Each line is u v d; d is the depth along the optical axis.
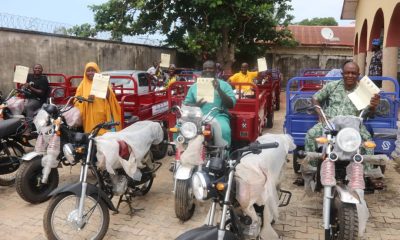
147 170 4.91
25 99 7.21
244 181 3.02
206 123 4.19
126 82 10.20
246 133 5.58
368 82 3.70
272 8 15.48
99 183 4.07
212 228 2.81
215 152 4.27
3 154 5.35
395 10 9.47
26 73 6.91
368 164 3.90
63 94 8.24
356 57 18.31
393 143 4.73
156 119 7.58
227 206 2.84
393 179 5.73
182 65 19.73
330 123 3.63
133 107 6.84
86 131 5.52
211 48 15.23
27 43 10.53
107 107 5.60
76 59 12.45
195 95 4.88
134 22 16.25
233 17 15.12
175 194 4.18
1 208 4.76
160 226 4.30
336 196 3.46
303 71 10.64
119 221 4.42
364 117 4.23
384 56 10.31
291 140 4.26
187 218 4.37
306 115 5.26
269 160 3.39
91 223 4.10
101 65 13.66
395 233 4.09
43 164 4.53
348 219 3.20
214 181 2.85
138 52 15.93
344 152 3.32
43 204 4.85
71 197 3.71
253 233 3.13
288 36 17.66
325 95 4.61
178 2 15.78
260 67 8.67
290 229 4.19
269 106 9.82
